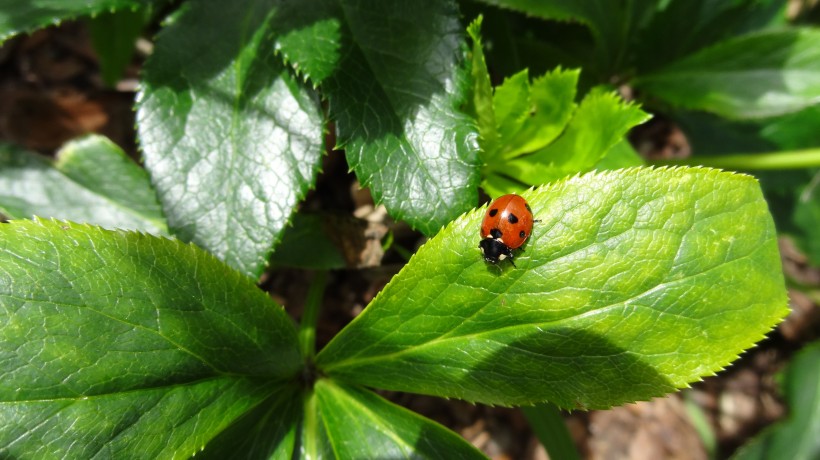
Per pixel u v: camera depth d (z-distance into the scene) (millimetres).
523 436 143
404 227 117
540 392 79
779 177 148
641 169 74
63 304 74
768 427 151
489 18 113
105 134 159
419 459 85
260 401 86
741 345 74
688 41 124
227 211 89
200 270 81
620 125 86
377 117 86
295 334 90
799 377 149
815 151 126
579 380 78
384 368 86
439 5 89
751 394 167
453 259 78
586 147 91
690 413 162
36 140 155
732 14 124
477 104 90
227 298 83
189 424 79
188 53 94
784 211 151
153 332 77
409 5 90
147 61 93
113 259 76
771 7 148
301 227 112
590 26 112
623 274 75
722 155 145
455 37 88
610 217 75
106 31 140
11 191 112
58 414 73
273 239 88
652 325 75
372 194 84
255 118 91
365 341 86
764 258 75
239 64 93
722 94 119
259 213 89
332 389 90
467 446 86
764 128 147
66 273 74
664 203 74
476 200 84
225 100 92
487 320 79
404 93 87
